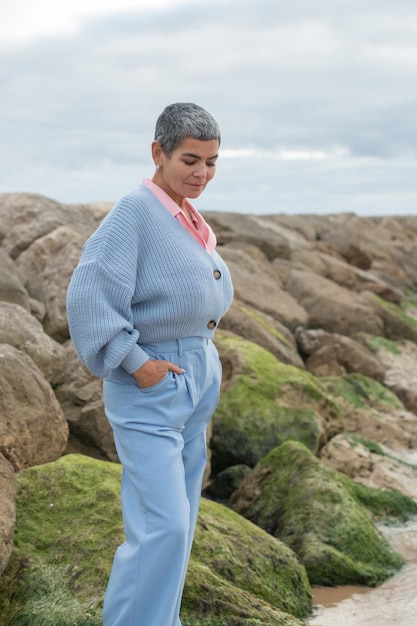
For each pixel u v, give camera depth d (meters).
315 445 7.42
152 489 3.32
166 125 3.42
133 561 3.29
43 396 5.23
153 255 3.39
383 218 25.19
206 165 3.47
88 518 4.50
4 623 3.99
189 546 3.59
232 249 13.07
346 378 9.64
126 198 3.43
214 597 4.12
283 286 12.50
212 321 3.54
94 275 3.30
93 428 6.40
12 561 4.23
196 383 3.51
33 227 9.16
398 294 15.78
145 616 3.28
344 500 5.71
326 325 11.73
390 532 6.24
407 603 4.81
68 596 4.04
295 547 5.48
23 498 4.66
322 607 4.82
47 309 8.12
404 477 7.48
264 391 7.72
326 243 18.16
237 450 7.25
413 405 10.11
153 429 3.37
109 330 3.26
